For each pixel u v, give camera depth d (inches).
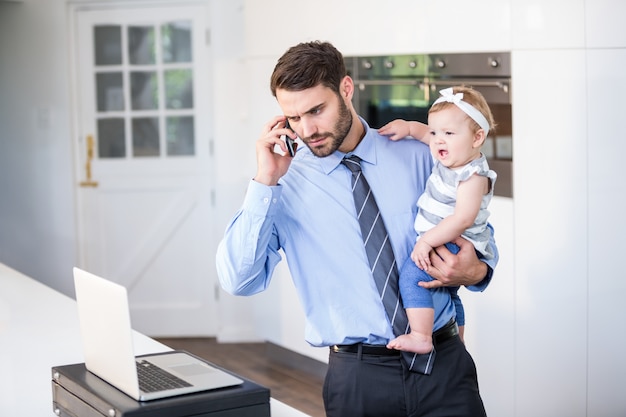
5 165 275.1
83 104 274.2
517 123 169.6
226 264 92.5
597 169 167.6
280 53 221.6
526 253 171.3
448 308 100.0
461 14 177.5
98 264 277.1
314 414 197.2
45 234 276.5
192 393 77.5
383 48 193.3
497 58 171.6
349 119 92.3
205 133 270.2
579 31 165.2
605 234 168.6
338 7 202.1
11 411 90.6
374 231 95.8
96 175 275.1
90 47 272.4
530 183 169.8
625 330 169.9
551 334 171.9
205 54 267.9
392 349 95.3
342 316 96.0
